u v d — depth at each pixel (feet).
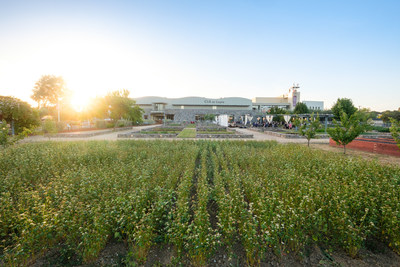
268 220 10.80
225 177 19.98
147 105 232.53
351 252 10.82
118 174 19.22
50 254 10.89
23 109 64.64
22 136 34.58
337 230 11.52
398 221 10.37
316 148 45.27
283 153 30.99
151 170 19.86
